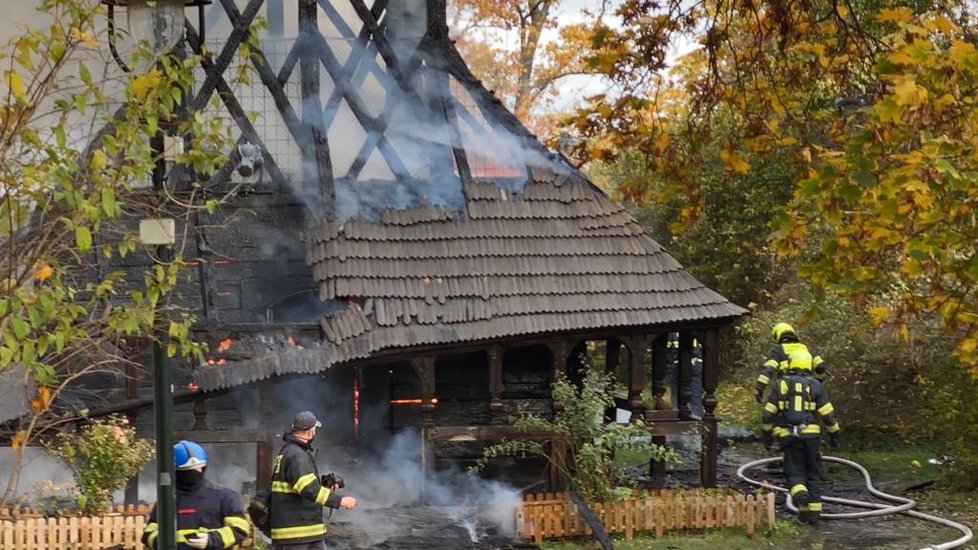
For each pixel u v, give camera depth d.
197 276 14.87
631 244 15.43
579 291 14.82
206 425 13.96
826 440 18.95
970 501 15.61
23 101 7.46
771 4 9.52
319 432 15.55
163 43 8.42
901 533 13.95
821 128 10.34
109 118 8.06
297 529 9.98
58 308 7.57
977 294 8.75
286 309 15.52
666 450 13.90
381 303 14.19
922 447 19.05
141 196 10.25
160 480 8.10
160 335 8.30
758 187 24.27
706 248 25.61
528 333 14.35
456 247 14.85
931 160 6.78
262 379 13.48
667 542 13.41
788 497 14.95
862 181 7.22
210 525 8.49
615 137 9.07
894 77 6.73
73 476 13.67
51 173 7.37
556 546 13.12
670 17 9.01
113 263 13.78
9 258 7.51
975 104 7.09
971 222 7.48
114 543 12.28
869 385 18.75
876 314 8.50
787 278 24.56
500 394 14.46
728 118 19.09
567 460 14.52
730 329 25.20
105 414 13.45
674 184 9.16
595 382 14.24
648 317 14.77
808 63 9.58
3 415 12.72
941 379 16.47
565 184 15.73
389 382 15.68
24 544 12.14
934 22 7.09
